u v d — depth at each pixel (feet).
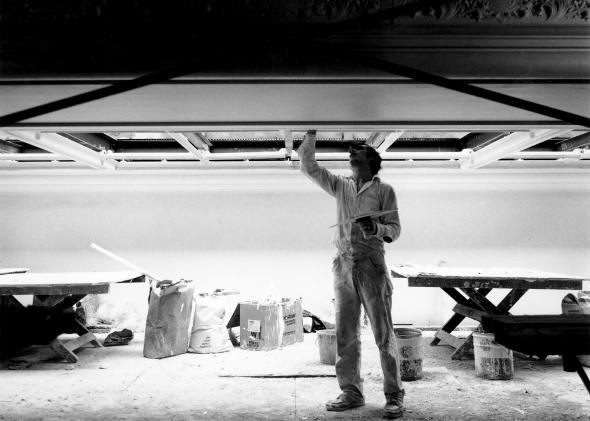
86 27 6.85
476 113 9.51
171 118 9.59
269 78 7.34
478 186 20.48
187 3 6.84
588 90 8.15
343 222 9.11
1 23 6.77
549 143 18.17
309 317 18.63
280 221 20.25
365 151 9.96
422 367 12.45
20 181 19.84
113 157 16.85
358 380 9.98
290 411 9.80
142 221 20.17
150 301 15.08
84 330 16.17
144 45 6.94
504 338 6.65
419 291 20.31
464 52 7.23
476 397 10.60
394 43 7.10
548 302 20.35
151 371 13.08
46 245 20.01
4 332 14.32
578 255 20.43
